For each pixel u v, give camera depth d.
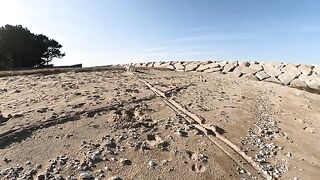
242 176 9.48
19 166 8.69
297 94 20.58
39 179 8.23
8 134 10.06
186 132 11.57
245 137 11.91
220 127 12.40
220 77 25.39
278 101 18.00
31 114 11.70
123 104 13.65
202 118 12.94
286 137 12.55
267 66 32.78
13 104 12.98
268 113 15.34
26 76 19.48
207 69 32.28
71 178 8.40
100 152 9.66
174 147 10.48
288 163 10.52
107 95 14.85
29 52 39.03
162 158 9.80
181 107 14.19
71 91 15.26
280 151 11.29
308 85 29.81
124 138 10.65
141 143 10.44
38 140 10.00
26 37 38.72
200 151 10.41
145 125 11.82
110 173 8.81
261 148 11.26
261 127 13.17
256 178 9.48
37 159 9.07
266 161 10.46
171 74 24.33
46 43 41.94
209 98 16.48
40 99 13.73
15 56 38.50
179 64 33.97
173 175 9.05
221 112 14.23
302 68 32.34
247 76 30.72
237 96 17.80
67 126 11.03
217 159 10.09
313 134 13.43
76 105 12.91
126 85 17.48
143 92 16.14
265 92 20.12
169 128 11.75
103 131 10.99
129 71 23.17
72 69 22.86
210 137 11.47
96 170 8.87
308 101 18.97
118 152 9.82
